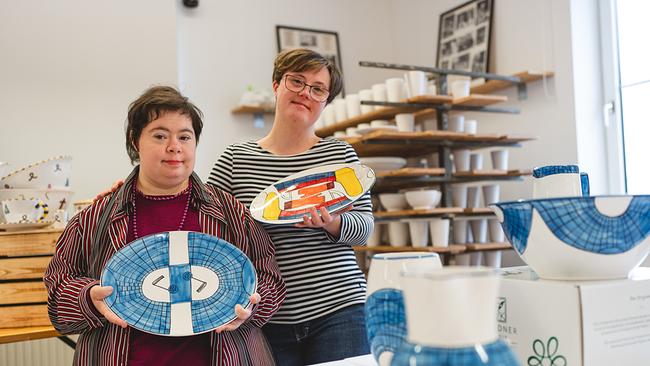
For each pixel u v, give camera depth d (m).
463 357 0.52
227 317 1.12
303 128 1.55
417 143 2.79
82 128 3.17
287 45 4.01
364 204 1.58
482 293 0.55
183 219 1.26
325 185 1.46
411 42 4.21
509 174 2.87
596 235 0.79
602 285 0.78
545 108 3.12
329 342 1.42
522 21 3.28
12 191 1.87
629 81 2.93
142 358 1.14
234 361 1.19
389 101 2.90
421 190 2.75
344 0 4.27
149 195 1.27
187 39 3.70
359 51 4.29
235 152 1.59
